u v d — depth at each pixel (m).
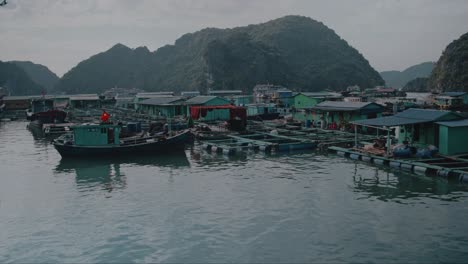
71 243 20.05
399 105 74.62
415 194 26.14
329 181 30.08
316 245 18.83
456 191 26.53
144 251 18.83
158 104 88.88
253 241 19.48
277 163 37.38
